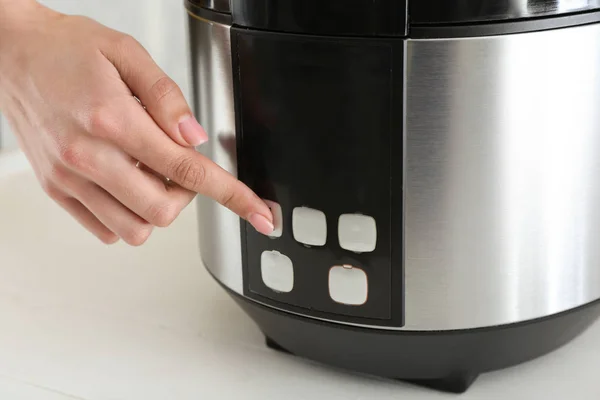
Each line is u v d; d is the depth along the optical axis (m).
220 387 0.51
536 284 0.45
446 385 0.49
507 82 0.40
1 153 0.89
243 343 0.56
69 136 0.45
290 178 0.44
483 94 0.40
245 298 0.50
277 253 0.47
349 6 0.40
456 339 0.45
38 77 0.46
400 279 0.44
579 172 0.43
